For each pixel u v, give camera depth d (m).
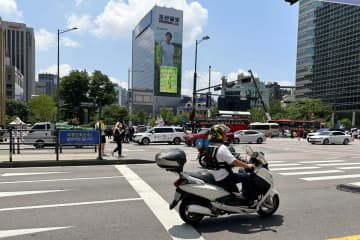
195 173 5.49
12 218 5.79
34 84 179.00
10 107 109.94
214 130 5.68
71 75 62.31
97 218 5.80
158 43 139.12
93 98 62.81
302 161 15.90
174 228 5.29
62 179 9.89
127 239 4.79
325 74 116.81
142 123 108.44
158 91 138.88
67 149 19.59
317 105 83.12
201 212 5.27
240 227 5.38
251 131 34.94
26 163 13.01
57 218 5.79
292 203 7.07
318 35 121.19
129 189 8.37
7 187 8.59
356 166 13.81
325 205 6.91
